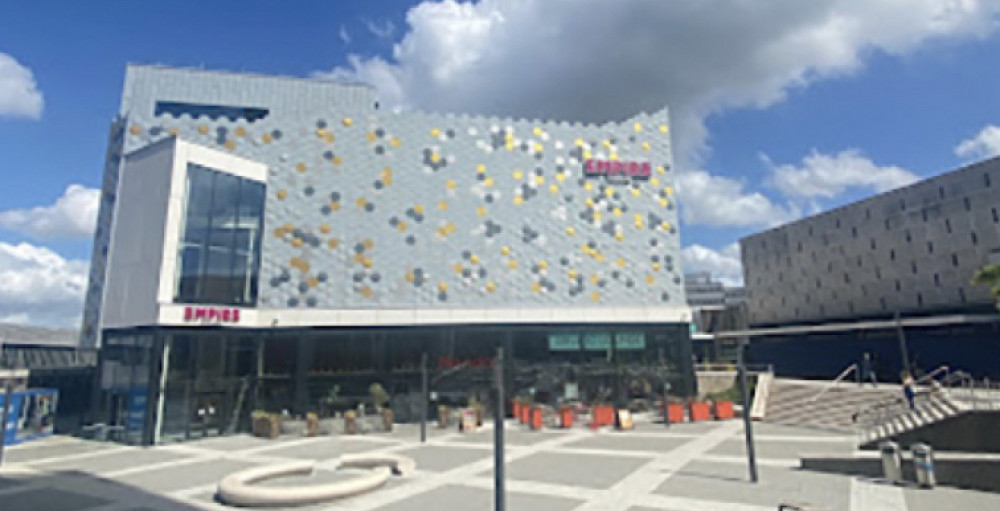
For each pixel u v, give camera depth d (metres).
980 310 40.91
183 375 27.30
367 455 19.78
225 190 30.59
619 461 19.61
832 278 54.94
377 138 35.84
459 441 25.39
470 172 36.94
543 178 38.16
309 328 32.16
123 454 23.41
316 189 34.12
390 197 35.19
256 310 31.33
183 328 27.48
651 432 26.95
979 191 41.84
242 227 31.25
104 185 36.47
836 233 54.88
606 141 40.06
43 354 37.59
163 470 19.94
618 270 37.91
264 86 47.59
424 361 26.19
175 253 27.48
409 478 17.48
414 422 32.41
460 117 37.69
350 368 32.38
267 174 33.50
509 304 35.50
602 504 14.04
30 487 17.45
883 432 21.69
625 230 38.75
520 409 31.20
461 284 35.09
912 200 47.25
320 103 48.78
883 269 49.41
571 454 21.28
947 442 20.19
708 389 41.09
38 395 28.36
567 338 35.91
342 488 14.98
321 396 31.52
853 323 51.75
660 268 38.75
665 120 41.94
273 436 27.48
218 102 46.06
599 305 36.94
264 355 31.16
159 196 28.19
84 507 15.05
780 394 34.19
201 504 15.09
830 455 17.97
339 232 33.91
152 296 26.83
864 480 15.82
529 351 35.09
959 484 14.81
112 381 28.02
